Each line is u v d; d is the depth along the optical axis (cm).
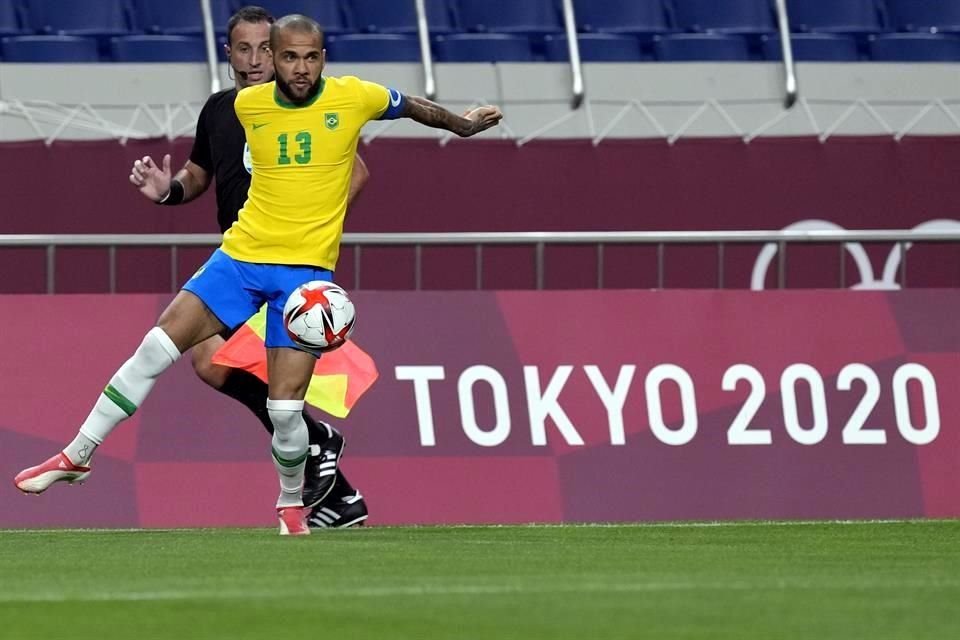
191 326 2234
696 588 1606
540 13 4753
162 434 2702
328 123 2186
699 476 2783
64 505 2659
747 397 2819
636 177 3841
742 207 3872
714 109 4103
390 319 2777
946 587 1630
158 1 4631
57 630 1311
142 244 2945
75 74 4034
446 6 4744
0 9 4553
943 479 2839
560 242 3016
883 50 4712
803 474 2808
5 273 3312
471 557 1977
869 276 3588
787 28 4266
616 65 4228
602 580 1688
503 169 3797
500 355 2783
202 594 1548
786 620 1365
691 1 4847
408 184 3759
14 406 2689
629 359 2806
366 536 2341
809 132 4144
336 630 1303
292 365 2230
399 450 2730
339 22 4700
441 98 4109
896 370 2859
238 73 2523
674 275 3547
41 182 3634
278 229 2198
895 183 3916
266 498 2705
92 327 2739
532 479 2747
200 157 2566
